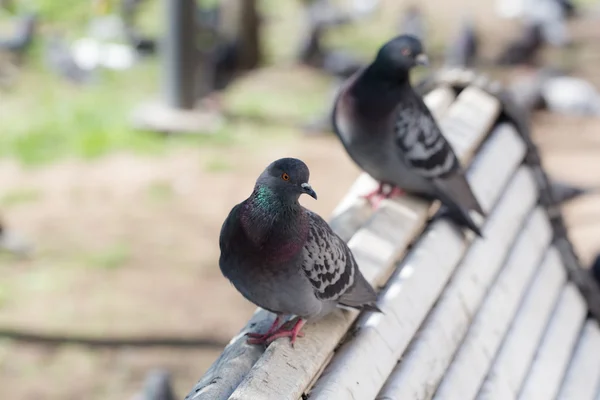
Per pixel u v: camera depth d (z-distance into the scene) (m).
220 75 18.84
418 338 4.23
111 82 17.94
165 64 15.64
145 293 10.50
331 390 3.52
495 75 19.38
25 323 9.83
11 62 18.48
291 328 3.75
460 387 4.25
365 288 3.91
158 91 17.34
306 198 12.81
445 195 5.10
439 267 4.59
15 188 13.14
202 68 18.30
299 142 15.10
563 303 5.77
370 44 21.30
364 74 5.36
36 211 12.42
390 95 5.21
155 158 14.32
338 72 18.67
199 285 10.71
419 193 5.29
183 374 9.06
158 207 12.64
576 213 12.09
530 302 5.36
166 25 15.45
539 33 20.02
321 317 3.87
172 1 15.30
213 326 9.92
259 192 3.62
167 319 10.01
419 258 4.54
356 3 22.89
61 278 10.75
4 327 9.71
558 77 18.22
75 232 11.87
